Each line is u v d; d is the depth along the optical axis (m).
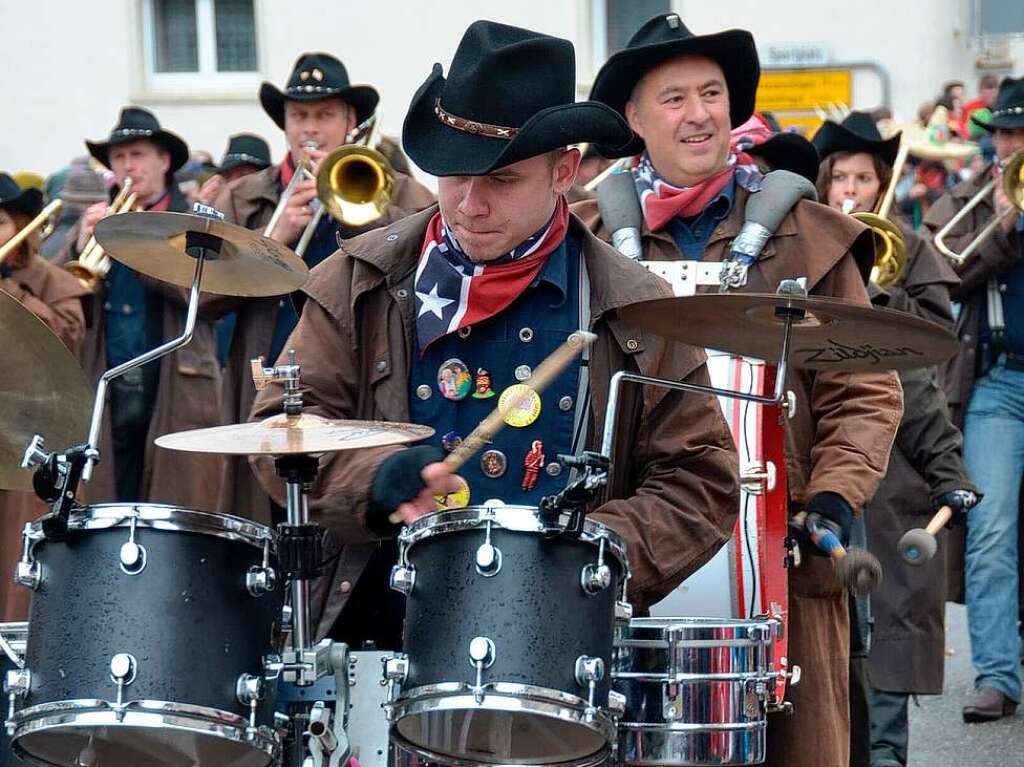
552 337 7.62
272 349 12.12
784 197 9.24
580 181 15.50
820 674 8.92
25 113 30.05
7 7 29.95
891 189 12.95
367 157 12.55
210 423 13.65
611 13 28.70
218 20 30.33
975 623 13.48
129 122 15.37
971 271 13.63
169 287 13.53
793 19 28.16
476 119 7.32
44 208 14.29
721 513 7.65
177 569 6.55
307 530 6.99
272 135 30.17
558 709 6.41
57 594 6.59
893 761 11.76
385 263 7.73
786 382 8.80
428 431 7.04
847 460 8.93
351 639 7.89
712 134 9.34
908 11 27.98
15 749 6.80
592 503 7.64
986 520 13.52
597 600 6.59
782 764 8.93
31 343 8.23
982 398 13.69
